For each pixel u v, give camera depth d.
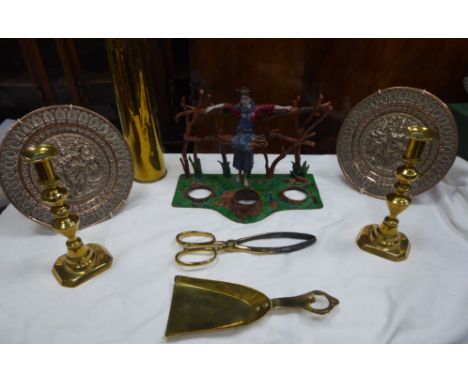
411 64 1.34
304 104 1.49
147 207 1.02
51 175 0.68
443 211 0.99
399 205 0.78
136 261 0.83
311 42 1.33
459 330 0.68
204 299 0.72
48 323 0.69
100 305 0.73
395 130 1.00
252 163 1.04
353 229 0.93
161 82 1.47
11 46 1.35
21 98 1.41
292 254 0.85
